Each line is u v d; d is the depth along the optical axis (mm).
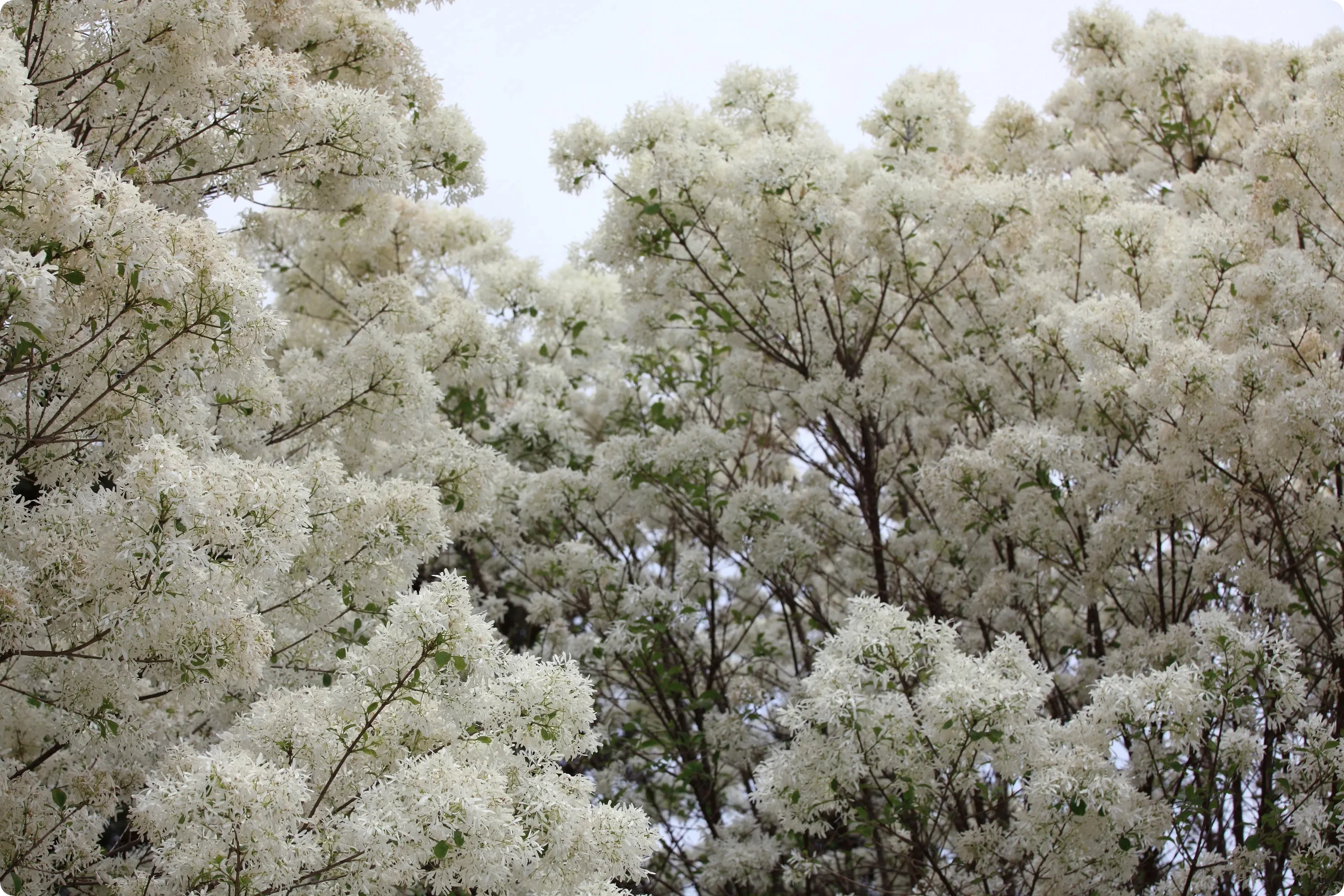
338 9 6578
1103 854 5219
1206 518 6824
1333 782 5344
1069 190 8242
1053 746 5285
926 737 5113
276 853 3471
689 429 8453
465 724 4031
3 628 3602
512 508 9094
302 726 3990
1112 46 11219
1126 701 5082
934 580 8562
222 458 4176
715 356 9117
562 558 8477
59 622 3865
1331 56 6723
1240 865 5598
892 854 6723
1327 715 6336
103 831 4914
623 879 4102
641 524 9719
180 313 4059
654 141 7902
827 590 9484
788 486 9984
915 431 8797
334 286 9734
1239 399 6039
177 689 4016
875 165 8898
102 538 3627
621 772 8484
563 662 4344
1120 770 5621
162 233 3830
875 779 5273
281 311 9602
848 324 8781
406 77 6926
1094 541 6871
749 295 8633
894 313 8852
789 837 6578
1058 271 8688
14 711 4750
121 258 3787
